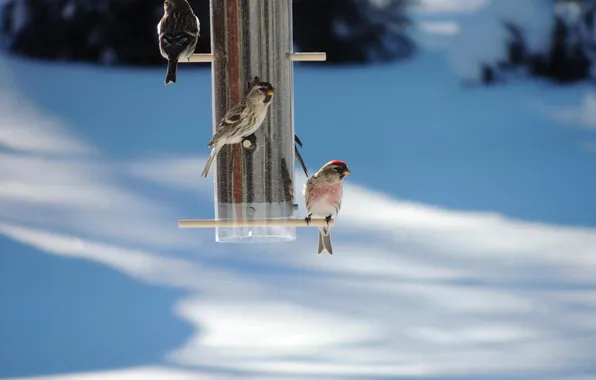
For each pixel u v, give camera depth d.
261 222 7.30
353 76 31.39
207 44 25.39
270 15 7.34
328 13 32.19
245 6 7.32
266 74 7.33
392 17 32.75
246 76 7.32
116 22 30.66
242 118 6.90
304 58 7.38
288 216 7.40
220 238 7.40
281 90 7.36
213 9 7.36
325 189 7.56
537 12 31.55
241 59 7.33
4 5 31.14
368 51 32.47
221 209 7.36
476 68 31.22
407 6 32.88
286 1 7.41
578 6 31.55
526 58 31.64
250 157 7.30
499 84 31.38
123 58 30.78
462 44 31.47
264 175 7.32
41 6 30.75
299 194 19.39
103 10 30.59
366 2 32.53
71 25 30.66
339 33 32.22
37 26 30.78
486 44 31.31
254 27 7.32
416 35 33.09
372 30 32.53
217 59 7.35
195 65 30.72
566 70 31.53
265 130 7.31
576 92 30.81
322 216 7.61
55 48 30.72
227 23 7.33
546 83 31.55
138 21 30.66
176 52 7.09
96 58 30.81
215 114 7.39
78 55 30.81
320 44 32.28
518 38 31.58
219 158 7.34
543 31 31.52
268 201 7.32
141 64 30.84
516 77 31.53
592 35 31.61
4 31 31.08
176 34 7.11
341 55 32.28
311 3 32.16
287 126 7.38
